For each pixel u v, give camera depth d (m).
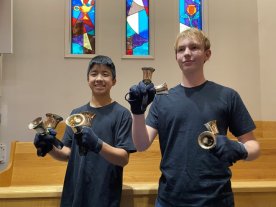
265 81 2.72
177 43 1.26
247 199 1.56
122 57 2.67
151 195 1.53
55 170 1.96
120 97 2.64
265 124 2.57
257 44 2.79
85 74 2.63
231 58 2.77
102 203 1.29
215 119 1.17
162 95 1.27
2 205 1.49
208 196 1.11
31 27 2.60
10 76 2.54
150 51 2.71
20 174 1.93
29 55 2.57
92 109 1.42
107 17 2.70
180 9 2.81
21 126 2.52
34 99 2.56
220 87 1.24
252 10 2.81
